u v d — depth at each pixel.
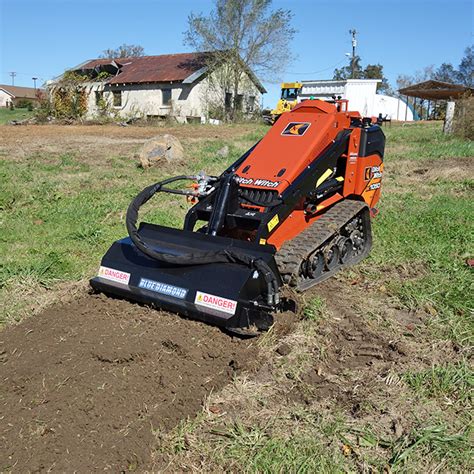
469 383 4.24
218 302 4.55
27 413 3.73
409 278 6.37
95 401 3.83
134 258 5.17
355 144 6.34
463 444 3.59
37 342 4.61
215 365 4.33
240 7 36.69
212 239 5.02
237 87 38.25
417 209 9.48
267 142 6.09
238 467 3.41
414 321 5.39
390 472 3.38
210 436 3.66
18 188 10.95
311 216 5.99
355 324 5.25
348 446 3.60
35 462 3.32
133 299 5.04
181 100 36.03
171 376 4.14
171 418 3.77
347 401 4.09
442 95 41.22
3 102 76.44
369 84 39.31
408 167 14.41
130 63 40.22
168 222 8.56
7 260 6.80
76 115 33.09
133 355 4.30
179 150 14.40
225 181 5.40
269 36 37.84
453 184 12.00
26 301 5.62
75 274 6.37
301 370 4.42
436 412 3.95
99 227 8.26
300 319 5.18
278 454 3.48
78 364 4.23
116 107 38.00
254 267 4.59
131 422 3.68
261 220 5.19
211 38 36.88
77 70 39.19
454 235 7.74
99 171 13.56
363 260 6.85
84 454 3.39
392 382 4.31
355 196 6.61
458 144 18.50
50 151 16.95
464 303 5.61
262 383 4.24
